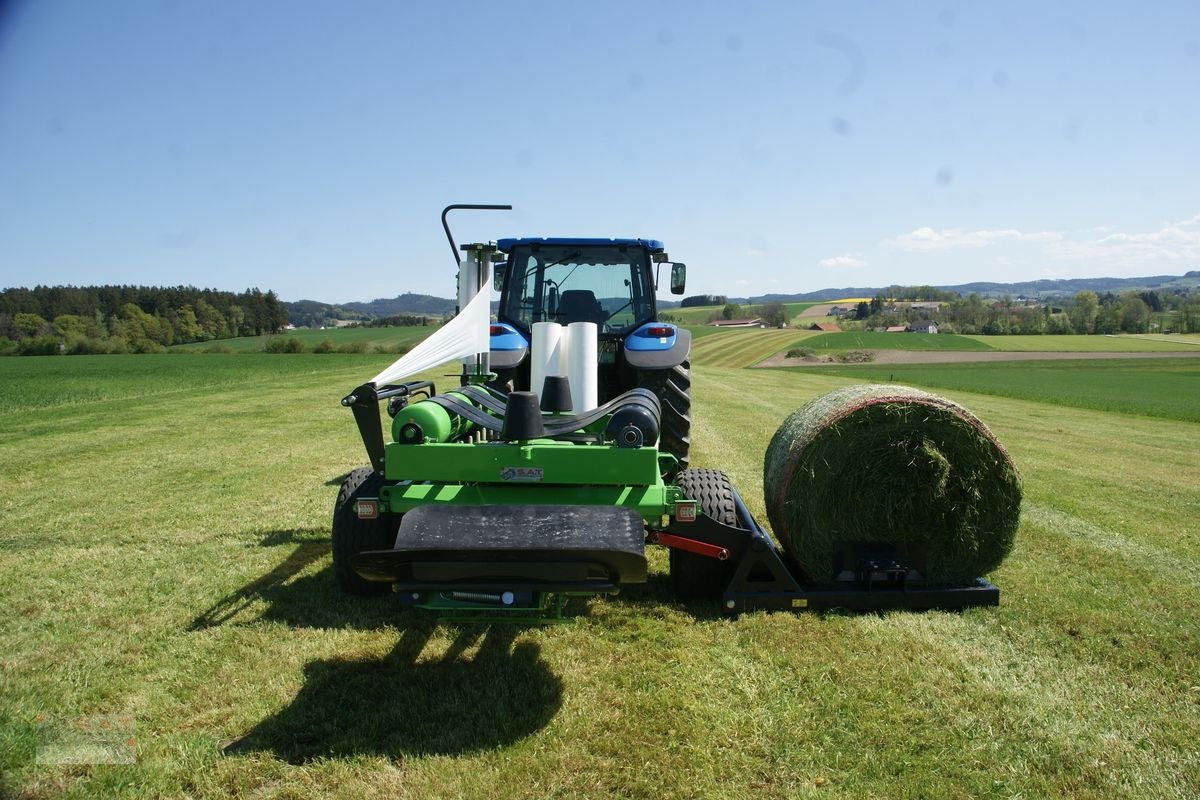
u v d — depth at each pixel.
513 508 3.07
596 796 2.37
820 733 2.73
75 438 9.52
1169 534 5.58
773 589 3.91
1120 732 2.78
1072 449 10.48
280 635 3.51
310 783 2.43
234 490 6.50
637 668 3.23
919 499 3.84
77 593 4.02
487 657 3.32
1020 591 4.22
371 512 3.40
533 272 5.55
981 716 2.86
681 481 4.07
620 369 5.56
